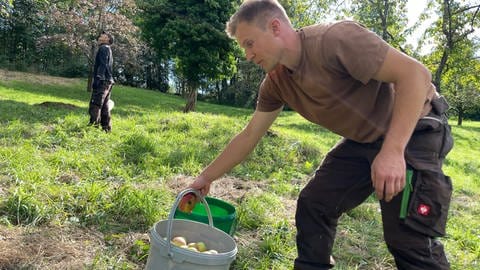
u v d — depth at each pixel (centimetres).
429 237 233
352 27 214
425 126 231
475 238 504
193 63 1731
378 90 229
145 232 387
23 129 760
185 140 843
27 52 3416
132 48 2492
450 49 1842
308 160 838
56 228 362
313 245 268
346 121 237
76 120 862
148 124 972
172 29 1673
